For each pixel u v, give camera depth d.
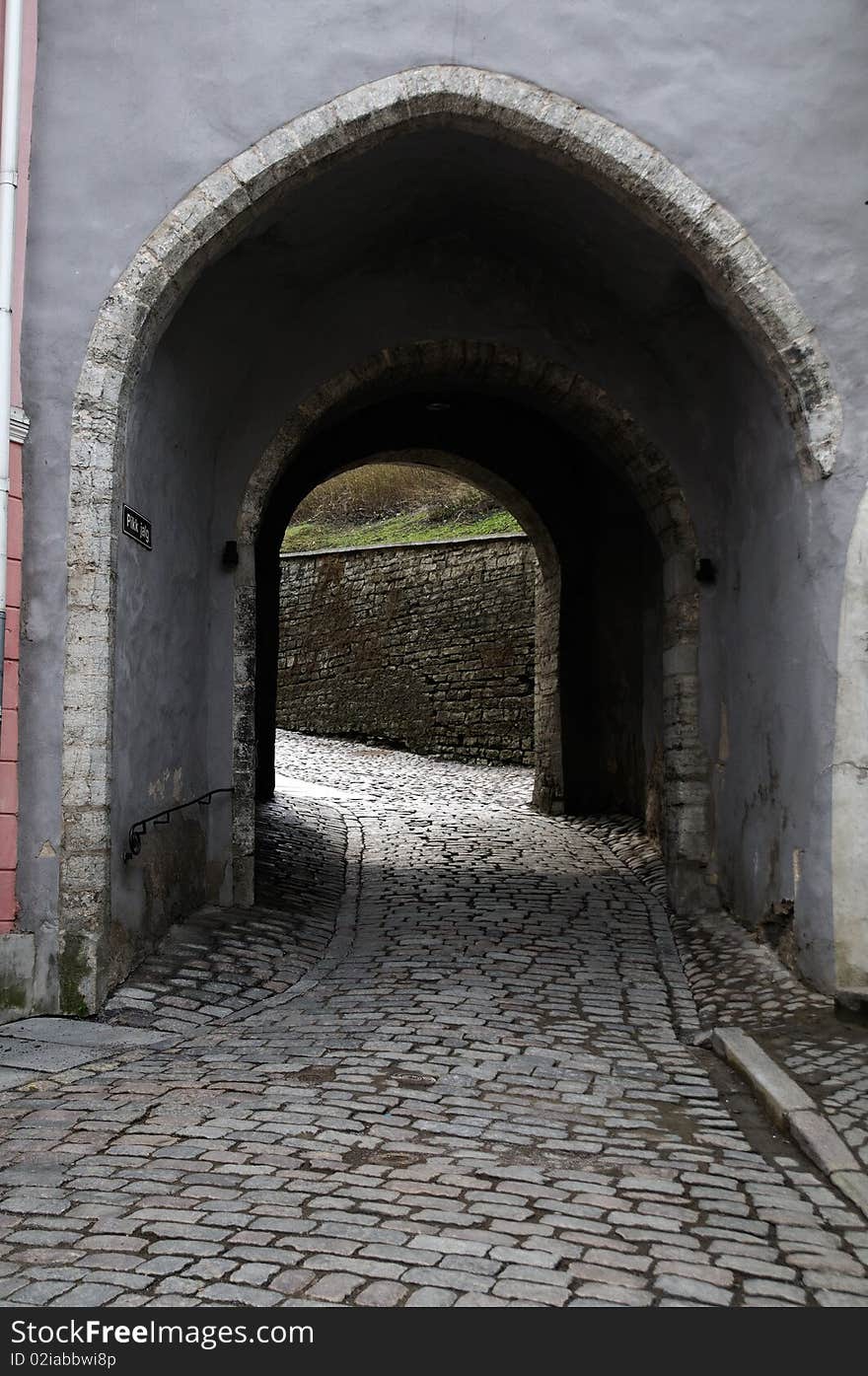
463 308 8.41
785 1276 3.09
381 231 8.01
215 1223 3.28
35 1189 3.53
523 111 6.52
